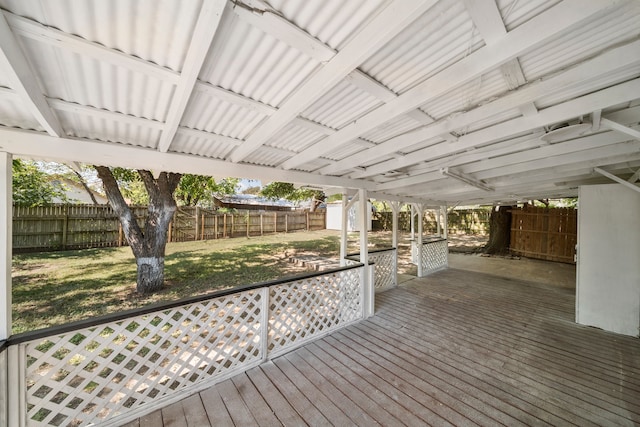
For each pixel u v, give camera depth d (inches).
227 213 491.5
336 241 442.3
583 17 34.7
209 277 222.5
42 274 226.1
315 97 54.1
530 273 251.3
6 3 32.0
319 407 79.4
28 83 44.2
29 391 62.8
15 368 60.5
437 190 174.9
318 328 124.1
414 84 56.0
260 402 81.4
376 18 36.8
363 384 89.7
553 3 36.9
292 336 118.4
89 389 93.2
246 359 100.7
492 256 338.0
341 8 36.3
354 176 141.8
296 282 116.4
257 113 65.8
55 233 320.8
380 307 162.9
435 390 86.7
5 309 60.0
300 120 71.4
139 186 394.9
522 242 337.1
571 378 92.9
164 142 76.9
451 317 147.2
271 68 49.1
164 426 72.7
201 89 53.6
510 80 54.5
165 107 60.6
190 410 78.5
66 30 37.0
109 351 118.7
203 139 82.5
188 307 89.4
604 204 133.6
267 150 96.6
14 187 285.6
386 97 59.1
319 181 130.6
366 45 39.6
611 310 129.7
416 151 103.4
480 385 89.1
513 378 92.7
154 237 187.6
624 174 154.4
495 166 115.6
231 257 307.3
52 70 45.8
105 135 76.2
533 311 155.6
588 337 123.3
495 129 78.3
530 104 64.4
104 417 72.9
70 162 79.3
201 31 34.8
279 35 38.6
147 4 33.4
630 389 87.1
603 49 46.5
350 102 64.2
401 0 33.8
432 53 47.0
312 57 44.1
